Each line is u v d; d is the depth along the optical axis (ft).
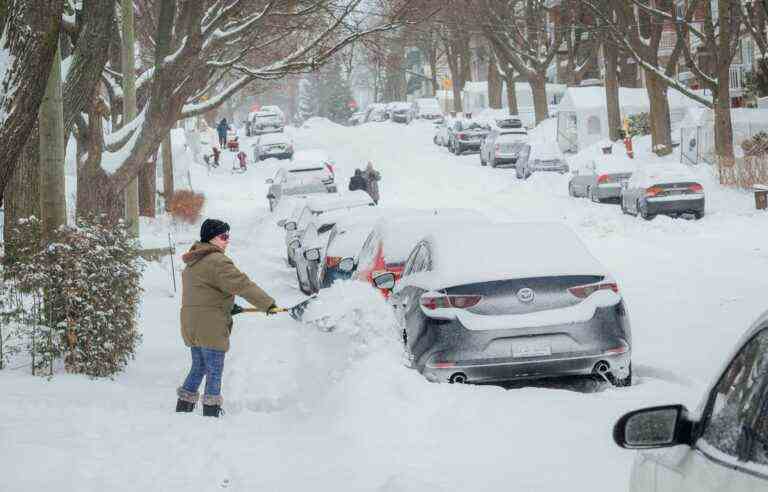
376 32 196.75
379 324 79.36
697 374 85.71
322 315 85.51
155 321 135.64
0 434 63.52
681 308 125.70
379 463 58.39
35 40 65.51
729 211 257.96
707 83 337.11
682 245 201.98
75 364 89.76
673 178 249.34
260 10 198.18
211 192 428.97
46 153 103.96
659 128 406.62
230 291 74.59
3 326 92.07
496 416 66.03
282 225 205.98
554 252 80.89
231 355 92.94
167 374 98.78
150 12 250.78
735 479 23.41
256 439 65.31
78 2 159.74
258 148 539.29
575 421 64.49
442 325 76.07
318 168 348.38
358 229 143.84
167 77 156.15
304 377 81.00
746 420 24.49
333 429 66.80
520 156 405.18
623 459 55.62
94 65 150.61
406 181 423.64
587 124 492.13
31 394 79.00
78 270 89.20
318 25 201.87
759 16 359.05
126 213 173.88
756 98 459.32
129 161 160.76
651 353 97.50
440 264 80.59
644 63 378.12
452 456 58.75
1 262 90.99
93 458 59.16
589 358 76.18
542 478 53.42
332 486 54.80
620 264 178.81
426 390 70.28
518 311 76.38
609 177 302.86
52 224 103.96
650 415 27.20
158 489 53.93
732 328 109.09
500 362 75.56
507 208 311.68
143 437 65.21
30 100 66.44
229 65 185.37
